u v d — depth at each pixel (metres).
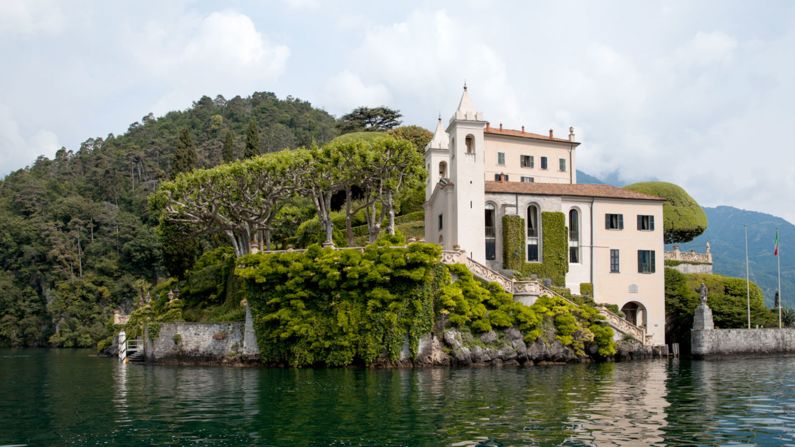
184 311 76.38
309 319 57.34
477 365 56.28
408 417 32.09
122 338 72.19
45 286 138.50
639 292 73.44
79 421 32.94
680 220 96.25
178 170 99.75
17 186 175.50
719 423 30.89
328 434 28.73
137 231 144.62
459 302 57.12
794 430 29.42
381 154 71.75
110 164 190.88
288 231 97.12
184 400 38.84
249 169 70.56
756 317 76.06
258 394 40.53
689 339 74.44
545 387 42.41
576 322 61.31
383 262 56.59
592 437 27.88
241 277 64.31
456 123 68.38
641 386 43.12
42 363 74.19
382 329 56.00
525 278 64.94
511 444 26.67
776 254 78.69
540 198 71.44
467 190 68.00
